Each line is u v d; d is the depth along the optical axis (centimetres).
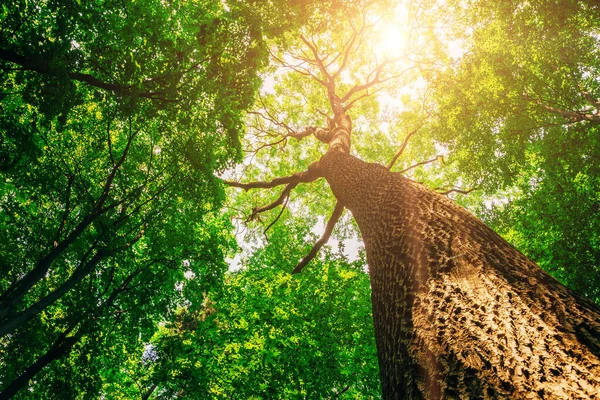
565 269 1173
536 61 955
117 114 731
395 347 211
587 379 125
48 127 541
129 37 532
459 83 1113
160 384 1051
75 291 879
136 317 938
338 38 1347
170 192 912
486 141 1113
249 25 650
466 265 238
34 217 877
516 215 1366
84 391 852
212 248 1075
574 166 1173
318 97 1780
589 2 819
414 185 439
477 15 1026
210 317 1089
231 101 694
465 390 142
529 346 152
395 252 304
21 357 873
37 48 449
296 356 1011
